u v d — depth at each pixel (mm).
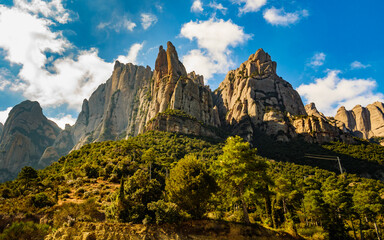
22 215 22562
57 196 33406
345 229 37406
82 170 56000
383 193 56625
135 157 81875
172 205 23781
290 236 24359
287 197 42219
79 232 19250
